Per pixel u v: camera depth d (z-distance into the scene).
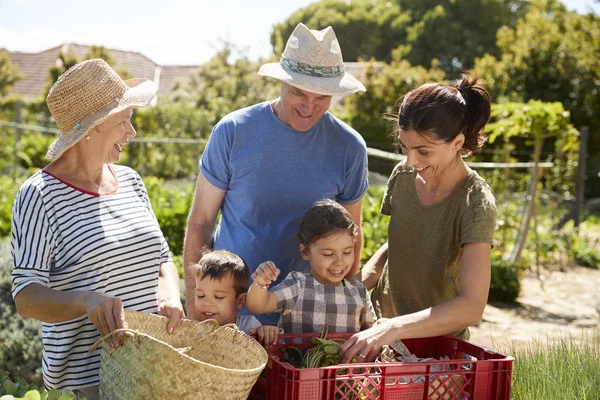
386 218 8.73
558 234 12.70
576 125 23.23
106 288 2.71
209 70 25.20
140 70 38.00
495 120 16.03
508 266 9.45
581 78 22.83
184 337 2.62
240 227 3.28
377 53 41.47
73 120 2.64
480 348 2.67
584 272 11.61
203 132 21.30
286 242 3.27
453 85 2.86
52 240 2.58
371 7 42.94
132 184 2.97
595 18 23.34
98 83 2.64
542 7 26.98
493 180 12.27
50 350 2.72
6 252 5.38
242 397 2.17
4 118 24.00
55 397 2.25
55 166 2.69
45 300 2.41
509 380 2.53
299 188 3.25
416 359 2.72
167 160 20.20
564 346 4.02
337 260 3.03
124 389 2.23
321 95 3.05
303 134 3.23
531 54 22.81
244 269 3.05
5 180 14.89
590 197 24.05
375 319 3.18
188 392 2.10
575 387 3.43
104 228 2.70
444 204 2.95
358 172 3.40
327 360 2.58
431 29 39.03
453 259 2.99
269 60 23.72
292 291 3.05
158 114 21.41
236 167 3.22
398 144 3.21
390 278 3.24
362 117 20.92
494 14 39.03
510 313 8.67
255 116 3.23
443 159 2.79
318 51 3.05
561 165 13.62
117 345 2.26
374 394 2.38
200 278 3.02
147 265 2.82
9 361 4.72
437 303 3.10
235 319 3.10
